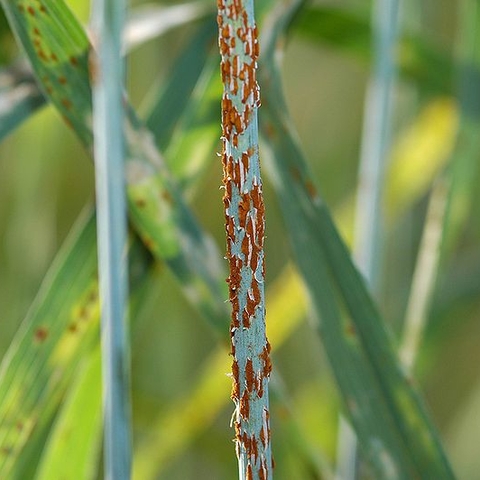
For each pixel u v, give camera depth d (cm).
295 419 36
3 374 35
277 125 35
